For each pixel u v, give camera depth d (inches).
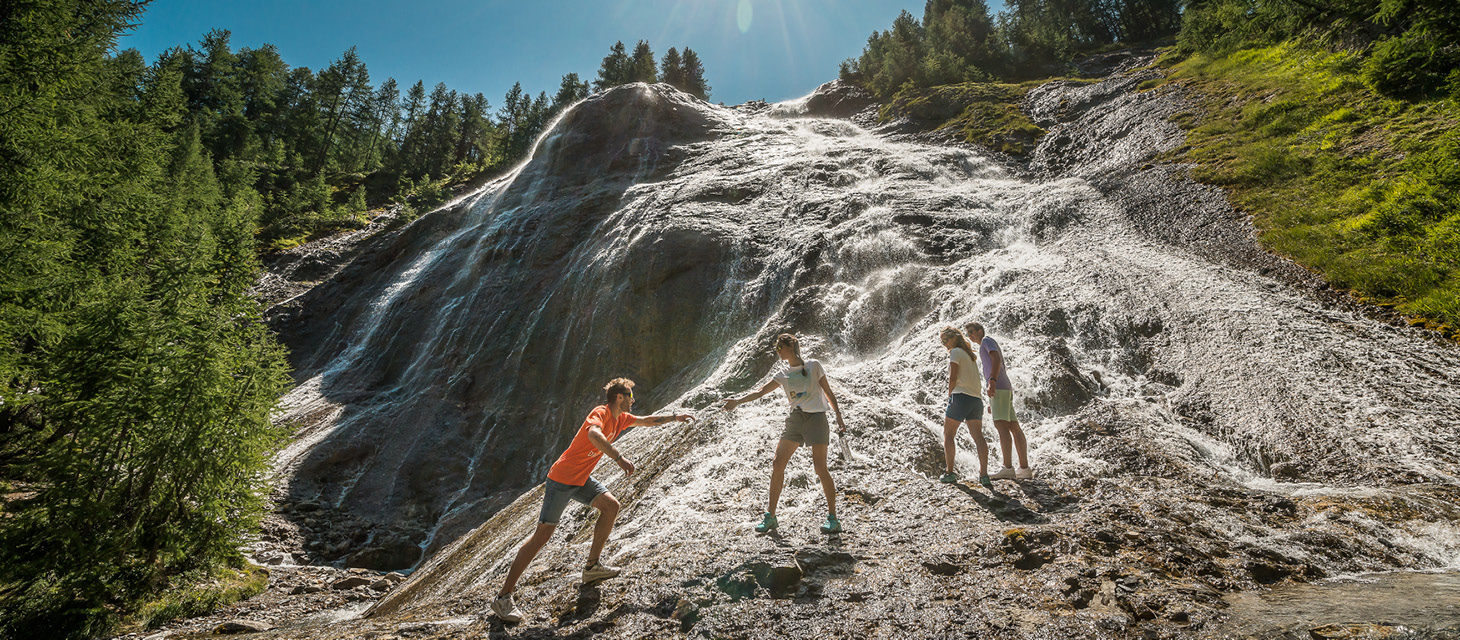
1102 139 982.4
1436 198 478.0
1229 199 634.2
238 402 380.5
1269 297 454.9
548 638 144.6
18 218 491.2
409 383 848.9
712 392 531.8
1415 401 316.8
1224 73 1018.1
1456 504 226.5
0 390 434.0
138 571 349.4
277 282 1295.5
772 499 200.1
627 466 169.5
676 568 169.9
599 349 749.9
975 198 808.9
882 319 583.2
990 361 253.4
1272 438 311.1
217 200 1425.9
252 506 398.3
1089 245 615.5
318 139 2711.6
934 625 131.7
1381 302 428.8
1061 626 127.0
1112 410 345.4
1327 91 761.6
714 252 796.0
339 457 651.5
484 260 1044.5
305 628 226.8
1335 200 555.8
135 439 353.1
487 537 375.2
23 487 429.1
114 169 774.5
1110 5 2442.2
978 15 2010.3
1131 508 207.2
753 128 1417.3
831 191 927.0
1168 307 457.4
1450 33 618.8
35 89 579.2
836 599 146.6
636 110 1430.9
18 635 310.8
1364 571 174.4
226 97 2674.7
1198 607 133.5
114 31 664.4
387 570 508.7
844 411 336.8
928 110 1387.8
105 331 371.6
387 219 1734.7
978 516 201.6
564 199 1176.8
